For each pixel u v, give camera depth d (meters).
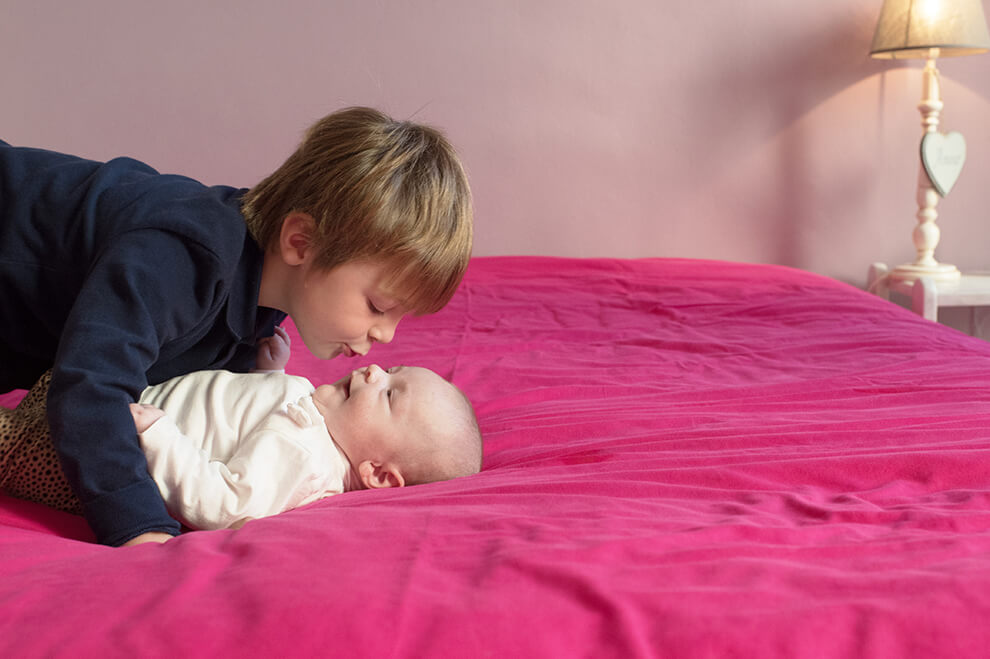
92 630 0.62
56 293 1.02
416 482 1.11
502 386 1.53
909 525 0.86
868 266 3.13
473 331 2.00
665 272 2.59
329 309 1.02
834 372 1.60
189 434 1.03
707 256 3.12
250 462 0.97
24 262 1.01
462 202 1.05
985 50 2.72
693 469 1.02
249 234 1.03
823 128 3.05
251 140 2.98
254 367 1.26
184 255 0.95
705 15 2.98
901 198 3.10
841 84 3.03
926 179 2.85
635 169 3.06
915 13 2.64
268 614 0.63
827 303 2.21
